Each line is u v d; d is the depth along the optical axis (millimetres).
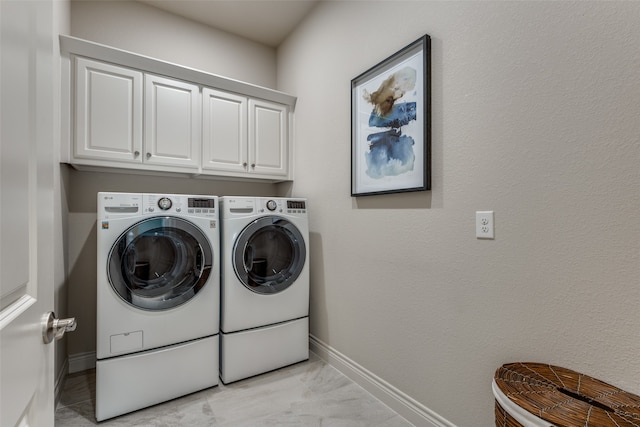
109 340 1614
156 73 2180
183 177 2596
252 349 2051
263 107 2652
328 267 2275
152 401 1718
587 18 1005
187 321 1834
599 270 976
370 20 1910
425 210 1550
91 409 1709
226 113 2477
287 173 2770
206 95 2385
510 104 1210
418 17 1593
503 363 1224
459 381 1388
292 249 2297
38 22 626
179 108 2268
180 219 1827
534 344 1130
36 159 616
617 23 942
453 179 1418
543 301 1106
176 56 2611
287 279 2195
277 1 2438
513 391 888
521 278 1169
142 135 2119
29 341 576
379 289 1829
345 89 2127
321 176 2379
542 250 1110
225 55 2854
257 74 3027
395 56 1696
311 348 2457
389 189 1742
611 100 953
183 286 1849
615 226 944
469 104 1355
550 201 1091
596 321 980
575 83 1031
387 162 1756
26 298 574
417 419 1570
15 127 514
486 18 1294
